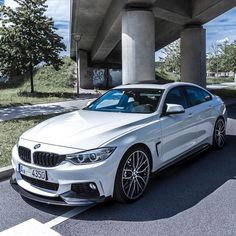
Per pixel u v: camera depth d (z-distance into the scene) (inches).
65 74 1644.9
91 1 773.3
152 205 183.0
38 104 715.4
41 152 174.7
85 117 212.4
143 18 612.1
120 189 177.0
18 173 188.7
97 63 1652.3
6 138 338.6
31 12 919.0
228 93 951.0
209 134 275.0
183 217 167.6
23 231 157.6
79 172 165.5
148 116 207.8
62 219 169.0
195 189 205.3
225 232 151.7
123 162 177.8
